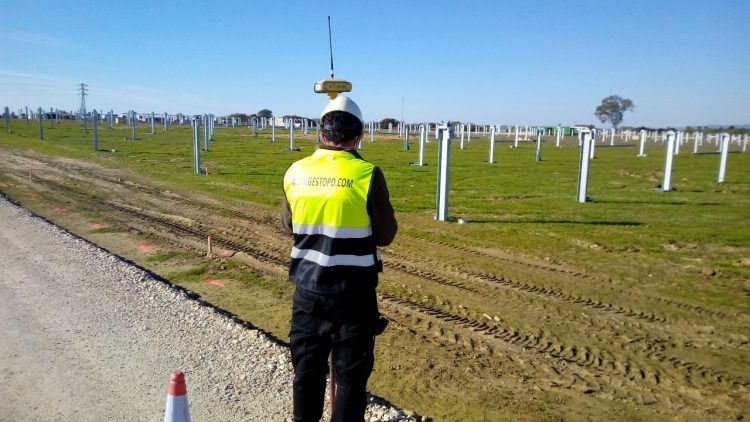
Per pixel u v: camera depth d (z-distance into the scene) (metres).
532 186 19.31
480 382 5.04
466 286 7.99
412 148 41.62
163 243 10.38
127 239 10.65
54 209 13.61
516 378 5.14
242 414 4.20
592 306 7.17
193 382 4.68
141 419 4.12
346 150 3.03
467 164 28.14
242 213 13.66
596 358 5.59
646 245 10.44
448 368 5.32
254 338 5.64
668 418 4.47
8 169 21.55
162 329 5.86
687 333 6.29
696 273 8.66
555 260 9.41
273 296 7.45
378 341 5.94
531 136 69.69
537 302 7.30
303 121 71.81
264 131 71.81
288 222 3.23
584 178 15.61
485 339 6.06
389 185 19.11
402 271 8.72
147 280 7.62
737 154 40.25
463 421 4.36
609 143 58.41
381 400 4.54
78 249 9.22
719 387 5.01
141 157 28.67
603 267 9.01
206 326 5.96
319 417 3.23
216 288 7.76
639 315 6.86
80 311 6.32
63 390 4.52
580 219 13.04
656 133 62.00
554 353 5.71
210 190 17.41
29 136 44.34
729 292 7.76
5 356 5.12
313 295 2.98
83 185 17.91
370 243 3.01
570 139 64.88
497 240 10.84
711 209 14.51
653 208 14.67
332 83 3.52
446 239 10.90
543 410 4.55
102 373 4.82
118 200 15.23
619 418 4.45
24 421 4.06
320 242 2.98
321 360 3.15
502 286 8.00
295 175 3.07
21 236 10.05
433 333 6.20
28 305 6.47
